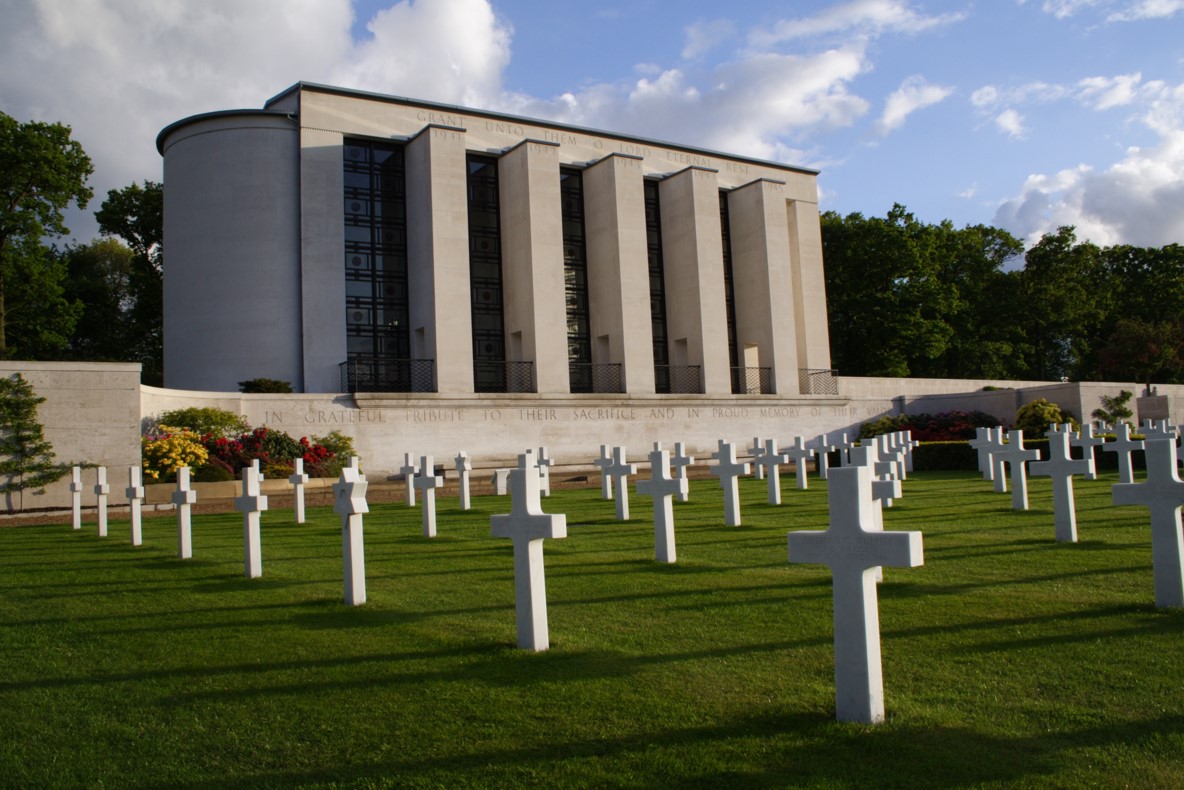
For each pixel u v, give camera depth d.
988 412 46.56
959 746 5.16
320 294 36.34
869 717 5.50
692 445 41.78
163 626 9.01
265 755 5.49
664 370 45.78
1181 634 7.37
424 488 16.25
